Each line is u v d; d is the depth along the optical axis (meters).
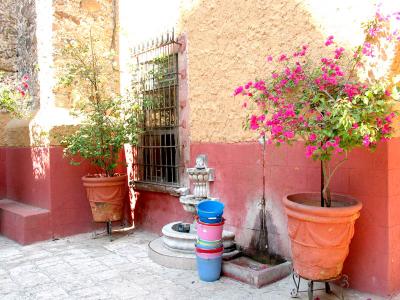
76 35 6.01
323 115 2.84
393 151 3.17
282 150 3.93
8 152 6.77
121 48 6.30
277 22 3.91
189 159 5.09
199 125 4.91
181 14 5.12
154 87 5.61
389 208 3.14
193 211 4.46
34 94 6.27
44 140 5.64
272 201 4.05
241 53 4.30
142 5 5.80
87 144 5.29
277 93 3.18
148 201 5.83
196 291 3.50
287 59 3.41
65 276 3.97
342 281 3.42
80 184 5.84
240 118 4.35
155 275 3.95
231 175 4.50
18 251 4.96
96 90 5.62
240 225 4.41
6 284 3.78
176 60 5.27
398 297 3.16
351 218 2.87
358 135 2.61
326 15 3.48
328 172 3.40
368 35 3.13
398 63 3.04
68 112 5.86
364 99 2.62
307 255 2.95
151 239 5.43
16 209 5.74
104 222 5.92
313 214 2.85
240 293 3.43
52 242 5.39
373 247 3.23
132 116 5.49
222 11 4.52
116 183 5.41
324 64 3.12
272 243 4.06
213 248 3.71
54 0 5.75
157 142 5.62
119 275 3.97
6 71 6.76
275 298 3.30
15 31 6.87
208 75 4.75
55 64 5.77
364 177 3.27
